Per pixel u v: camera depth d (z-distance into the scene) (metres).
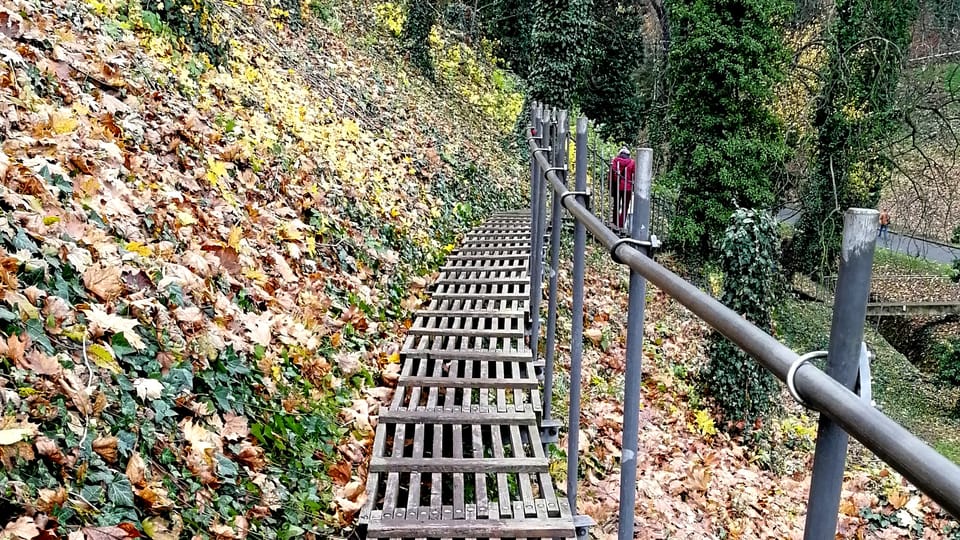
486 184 11.70
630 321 2.10
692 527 5.26
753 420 9.37
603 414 6.13
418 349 4.72
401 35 14.61
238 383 3.03
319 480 3.01
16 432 1.82
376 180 7.26
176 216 3.69
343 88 9.38
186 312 3.01
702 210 16.36
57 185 2.99
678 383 9.17
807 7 19.62
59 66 3.96
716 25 15.54
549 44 16.08
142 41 5.27
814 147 18.12
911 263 23.59
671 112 17.33
